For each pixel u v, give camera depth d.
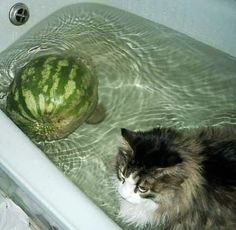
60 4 2.09
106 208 1.73
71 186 1.21
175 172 1.38
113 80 2.02
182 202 1.49
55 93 1.57
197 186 1.46
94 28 2.13
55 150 1.83
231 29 1.88
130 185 1.44
